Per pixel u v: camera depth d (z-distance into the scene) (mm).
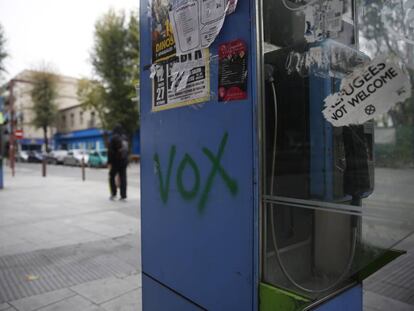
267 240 1653
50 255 4113
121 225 5621
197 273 1896
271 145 1679
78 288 3186
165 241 2119
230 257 1707
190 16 1831
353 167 1817
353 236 1896
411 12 1604
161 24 2047
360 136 1775
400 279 3188
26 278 3416
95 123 35625
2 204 7699
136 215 6414
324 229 1897
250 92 1569
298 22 1760
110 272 3580
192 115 1873
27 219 6094
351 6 1729
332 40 1715
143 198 2305
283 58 1722
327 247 1902
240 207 1645
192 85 1858
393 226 1778
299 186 1863
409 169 1685
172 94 2002
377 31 1648
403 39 1624
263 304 1582
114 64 25578
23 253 4184
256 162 1568
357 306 1988
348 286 1943
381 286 3080
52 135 44719
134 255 4117
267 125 1658
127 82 24781
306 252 1859
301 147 1851
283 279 1733
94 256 4078
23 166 26969
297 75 1776
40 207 7281
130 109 25438
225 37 1666
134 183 12242
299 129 1829
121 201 8008
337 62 1694
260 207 1592
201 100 1813
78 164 26516
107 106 25828
